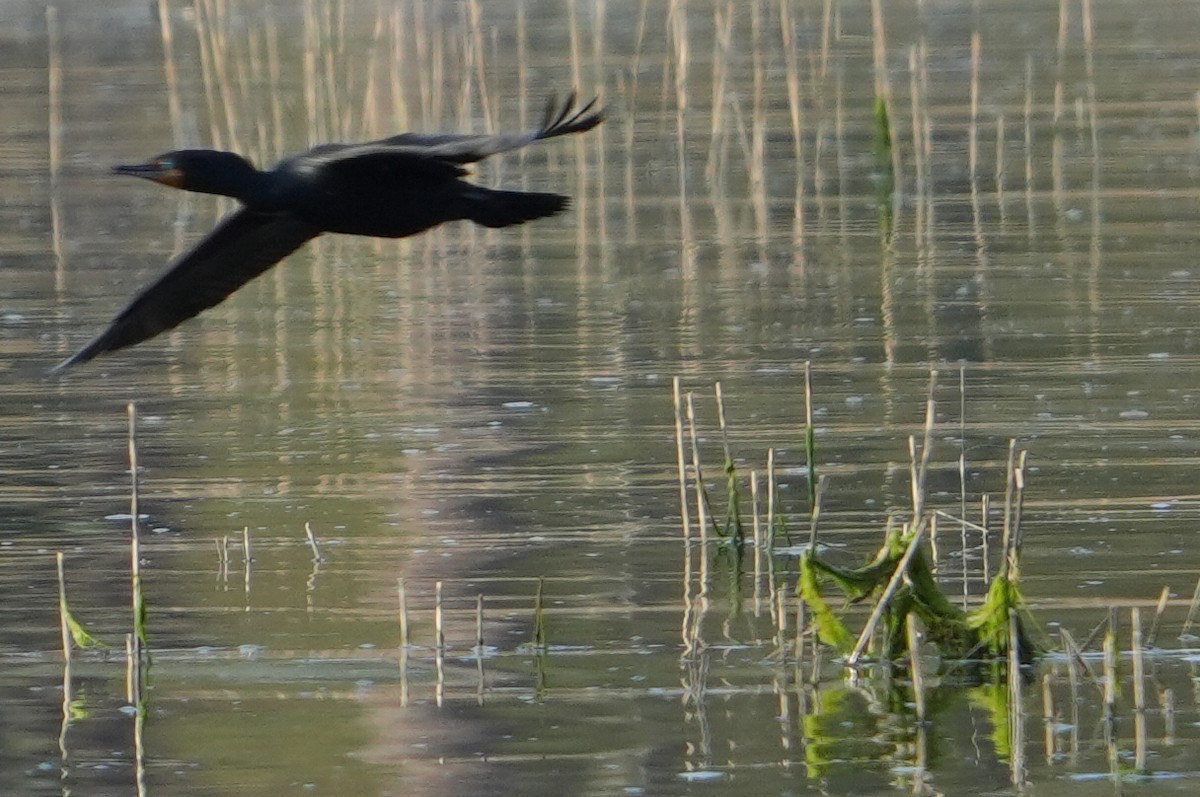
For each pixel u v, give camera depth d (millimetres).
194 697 9609
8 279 19766
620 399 15227
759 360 16328
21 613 10859
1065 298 18250
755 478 11766
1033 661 10031
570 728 9156
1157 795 8359
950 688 9727
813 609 10180
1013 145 26344
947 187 24125
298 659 10109
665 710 9398
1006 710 9406
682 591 11164
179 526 12398
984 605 10172
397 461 13750
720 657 10148
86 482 13328
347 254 21656
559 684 9734
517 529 12258
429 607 10875
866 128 27375
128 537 12195
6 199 23969
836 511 12492
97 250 21219
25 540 12117
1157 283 18750
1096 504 12445
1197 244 20438
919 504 10125
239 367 16578
